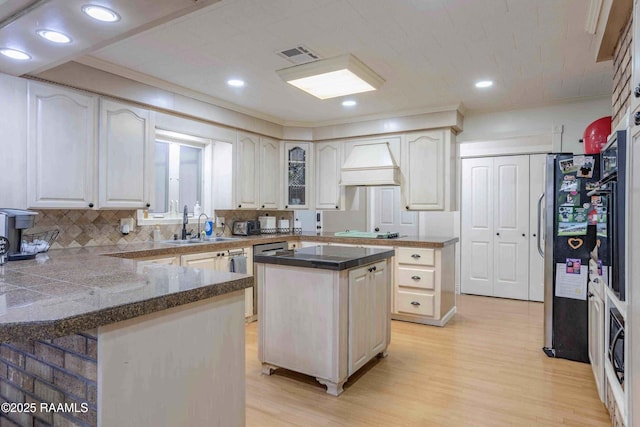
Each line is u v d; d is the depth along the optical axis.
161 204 4.08
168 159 4.13
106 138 3.13
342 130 5.04
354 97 4.03
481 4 2.22
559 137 4.14
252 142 4.74
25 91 2.64
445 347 3.38
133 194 3.33
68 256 2.53
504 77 3.42
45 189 2.75
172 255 3.27
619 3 1.88
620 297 1.73
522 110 4.33
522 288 5.29
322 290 2.55
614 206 1.82
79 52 2.19
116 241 3.53
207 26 2.46
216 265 3.70
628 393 1.62
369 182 4.79
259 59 3.00
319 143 5.27
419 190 4.60
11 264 2.07
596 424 2.15
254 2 2.18
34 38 2.02
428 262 4.04
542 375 2.79
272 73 3.31
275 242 4.52
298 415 2.26
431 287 4.02
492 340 3.56
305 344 2.62
